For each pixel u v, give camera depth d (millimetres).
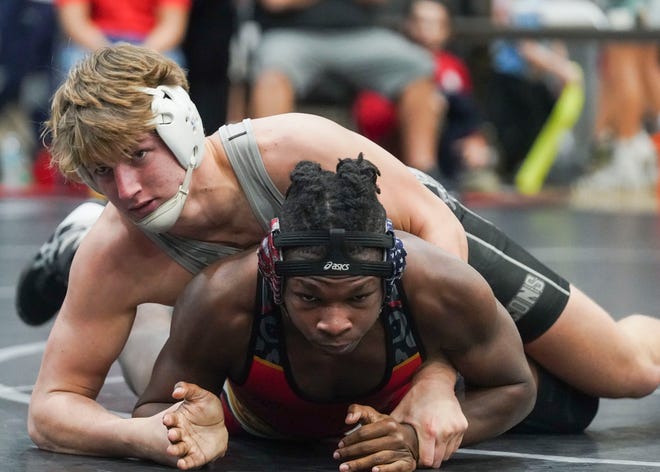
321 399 4863
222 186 4945
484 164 19219
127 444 4848
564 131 20203
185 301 4727
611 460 5055
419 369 4809
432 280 4625
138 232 5016
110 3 14508
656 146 20453
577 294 5762
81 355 5129
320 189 4277
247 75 17391
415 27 17250
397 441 4523
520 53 19516
